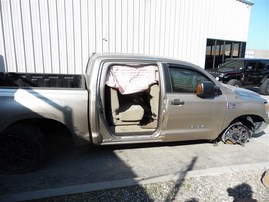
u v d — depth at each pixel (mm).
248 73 10336
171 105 3746
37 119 3271
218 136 4637
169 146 4438
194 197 2945
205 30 10547
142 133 3838
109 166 3590
